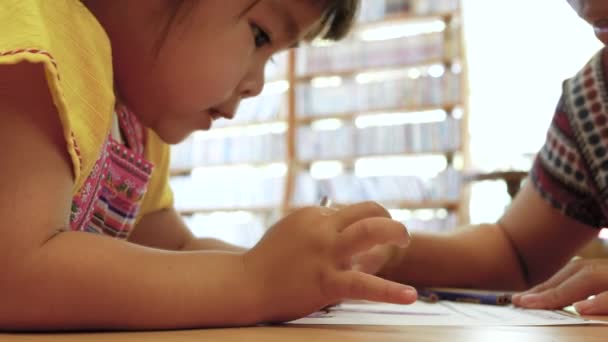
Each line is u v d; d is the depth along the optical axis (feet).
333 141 17.16
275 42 3.23
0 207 2.19
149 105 3.15
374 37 17.81
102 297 2.20
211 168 18.84
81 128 2.44
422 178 16.07
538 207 3.97
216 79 3.08
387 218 2.36
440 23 16.96
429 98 16.34
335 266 2.33
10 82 2.25
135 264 2.26
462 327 2.33
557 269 4.03
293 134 17.61
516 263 3.93
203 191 18.49
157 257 2.30
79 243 2.25
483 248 3.92
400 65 16.70
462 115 15.98
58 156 2.29
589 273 2.93
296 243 2.35
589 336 2.16
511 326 2.36
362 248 2.33
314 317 2.54
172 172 19.10
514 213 4.08
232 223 18.26
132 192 3.41
